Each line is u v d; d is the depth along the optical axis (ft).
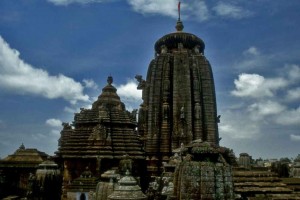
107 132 186.80
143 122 218.18
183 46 225.56
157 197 96.22
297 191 114.62
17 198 146.92
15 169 168.14
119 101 209.56
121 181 83.46
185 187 62.54
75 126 202.80
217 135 209.46
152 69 219.00
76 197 139.44
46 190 113.91
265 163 264.31
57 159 183.21
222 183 63.62
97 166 172.04
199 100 205.16
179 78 208.85
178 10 239.91
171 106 206.59
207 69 216.13
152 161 194.90
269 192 102.06
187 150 70.90
